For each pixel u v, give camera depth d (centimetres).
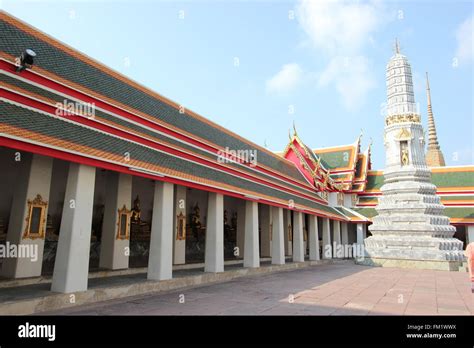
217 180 1861
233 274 1884
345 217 3956
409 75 3475
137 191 2100
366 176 4797
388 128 3459
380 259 3095
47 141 1005
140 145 1560
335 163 4775
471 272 1447
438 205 3180
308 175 3931
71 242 1078
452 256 2842
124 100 1667
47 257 1577
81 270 1102
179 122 2067
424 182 3275
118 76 1767
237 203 2862
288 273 2259
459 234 4341
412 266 2931
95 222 1848
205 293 1395
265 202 2239
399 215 3198
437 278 2139
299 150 4203
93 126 1353
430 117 6950
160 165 1476
